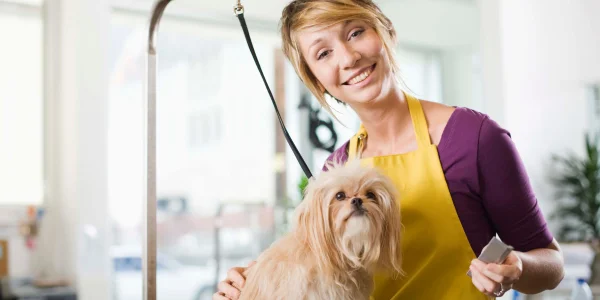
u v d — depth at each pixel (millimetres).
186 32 6371
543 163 6402
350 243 1341
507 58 6004
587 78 6922
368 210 1326
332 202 1358
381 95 1432
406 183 1441
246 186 6469
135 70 5832
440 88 7113
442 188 1396
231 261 5973
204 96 6484
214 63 6535
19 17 5082
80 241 4840
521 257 1222
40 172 5109
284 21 1515
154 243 1576
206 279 6039
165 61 6328
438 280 1402
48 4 5180
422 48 7133
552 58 6492
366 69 1416
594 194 6535
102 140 5004
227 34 6453
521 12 6141
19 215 4945
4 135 4996
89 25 4984
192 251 6172
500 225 1399
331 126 4008
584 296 2941
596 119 6941
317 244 1334
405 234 1433
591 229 6594
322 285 1307
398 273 1420
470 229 1389
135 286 5684
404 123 1509
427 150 1427
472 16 6770
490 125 1387
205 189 6418
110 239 5000
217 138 6484
